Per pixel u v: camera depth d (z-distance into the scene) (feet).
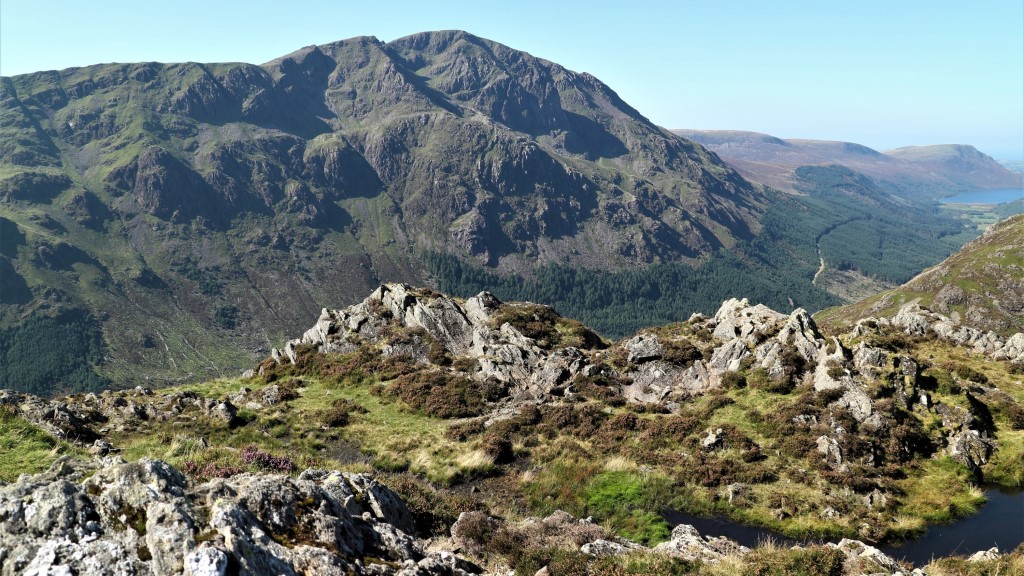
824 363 125.90
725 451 107.45
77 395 121.08
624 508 90.33
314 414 130.62
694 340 154.40
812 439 106.32
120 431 102.53
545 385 142.82
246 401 140.77
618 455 109.40
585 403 133.28
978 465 99.86
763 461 103.30
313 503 43.09
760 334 144.36
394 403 141.69
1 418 82.69
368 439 118.01
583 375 143.33
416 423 129.59
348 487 51.93
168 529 33.68
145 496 36.47
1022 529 83.20
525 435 119.75
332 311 185.57
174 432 106.52
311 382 158.51
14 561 32.35
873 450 102.01
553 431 121.29
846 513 87.25
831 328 176.86
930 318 174.40
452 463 106.42
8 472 66.85
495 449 109.91
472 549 55.06
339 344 173.37
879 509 88.58
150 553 32.71
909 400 113.91
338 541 40.37
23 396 98.32
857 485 93.97
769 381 128.36
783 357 132.36
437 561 43.37
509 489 98.58
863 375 120.37
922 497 91.40
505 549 54.60
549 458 109.60
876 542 80.84
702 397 131.23
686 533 63.67
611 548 55.88
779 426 112.27
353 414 133.69
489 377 148.36
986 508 89.30
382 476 81.10
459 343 167.53
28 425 83.20
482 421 127.95
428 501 68.69
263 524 38.86
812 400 117.70
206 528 34.96
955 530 83.61
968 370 130.93
